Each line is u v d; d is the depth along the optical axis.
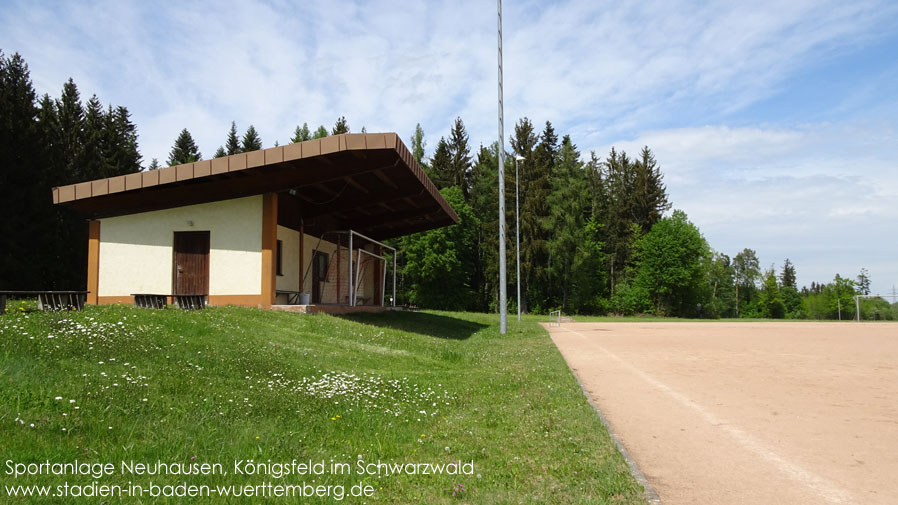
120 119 71.56
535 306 69.38
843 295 102.81
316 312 19.86
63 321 10.87
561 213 64.94
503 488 4.90
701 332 29.97
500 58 27.50
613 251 80.56
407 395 9.20
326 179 19.91
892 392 9.53
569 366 13.77
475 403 8.88
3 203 35.25
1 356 7.95
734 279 109.06
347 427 7.09
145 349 9.78
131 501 4.37
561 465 5.47
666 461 5.64
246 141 86.50
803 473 5.20
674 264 72.31
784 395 9.32
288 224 23.30
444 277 63.34
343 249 30.62
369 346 14.66
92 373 7.79
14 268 34.81
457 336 24.55
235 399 7.51
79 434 5.68
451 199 64.69
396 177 22.78
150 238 20.78
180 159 84.81
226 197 20.28
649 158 82.88
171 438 5.84
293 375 9.66
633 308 73.12
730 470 5.32
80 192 19.41
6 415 5.76
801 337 25.27
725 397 9.20
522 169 69.50
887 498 4.55
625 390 10.06
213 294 20.16
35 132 38.16
